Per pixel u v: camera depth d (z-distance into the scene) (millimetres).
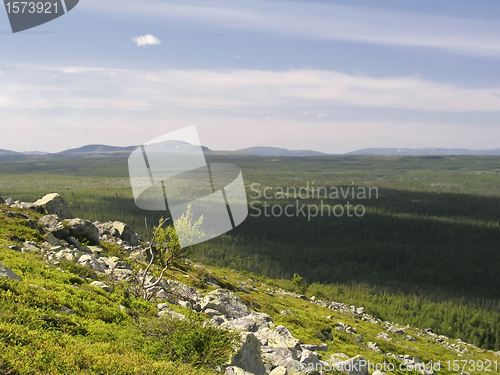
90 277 23578
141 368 11180
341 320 67750
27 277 17812
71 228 36188
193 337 13398
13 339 10680
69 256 26109
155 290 23797
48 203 41438
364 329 62469
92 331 14125
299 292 132750
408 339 71812
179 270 41531
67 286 18312
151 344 13953
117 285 22734
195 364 12711
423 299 170750
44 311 13820
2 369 9016
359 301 162750
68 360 10328
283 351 16531
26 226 31453
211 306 25594
